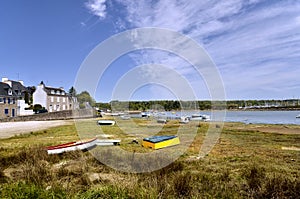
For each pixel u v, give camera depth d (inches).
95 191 170.4
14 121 1222.3
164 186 194.4
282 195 183.5
